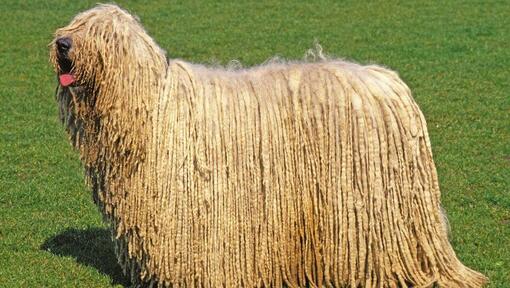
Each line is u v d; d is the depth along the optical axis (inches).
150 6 1056.2
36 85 676.7
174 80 283.1
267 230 285.9
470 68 719.7
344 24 941.8
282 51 812.0
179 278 285.1
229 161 282.4
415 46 818.8
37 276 336.2
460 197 418.0
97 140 282.7
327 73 295.0
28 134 543.8
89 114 279.6
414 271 291.9
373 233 285.4
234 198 283.1
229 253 285.0
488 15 969.5
